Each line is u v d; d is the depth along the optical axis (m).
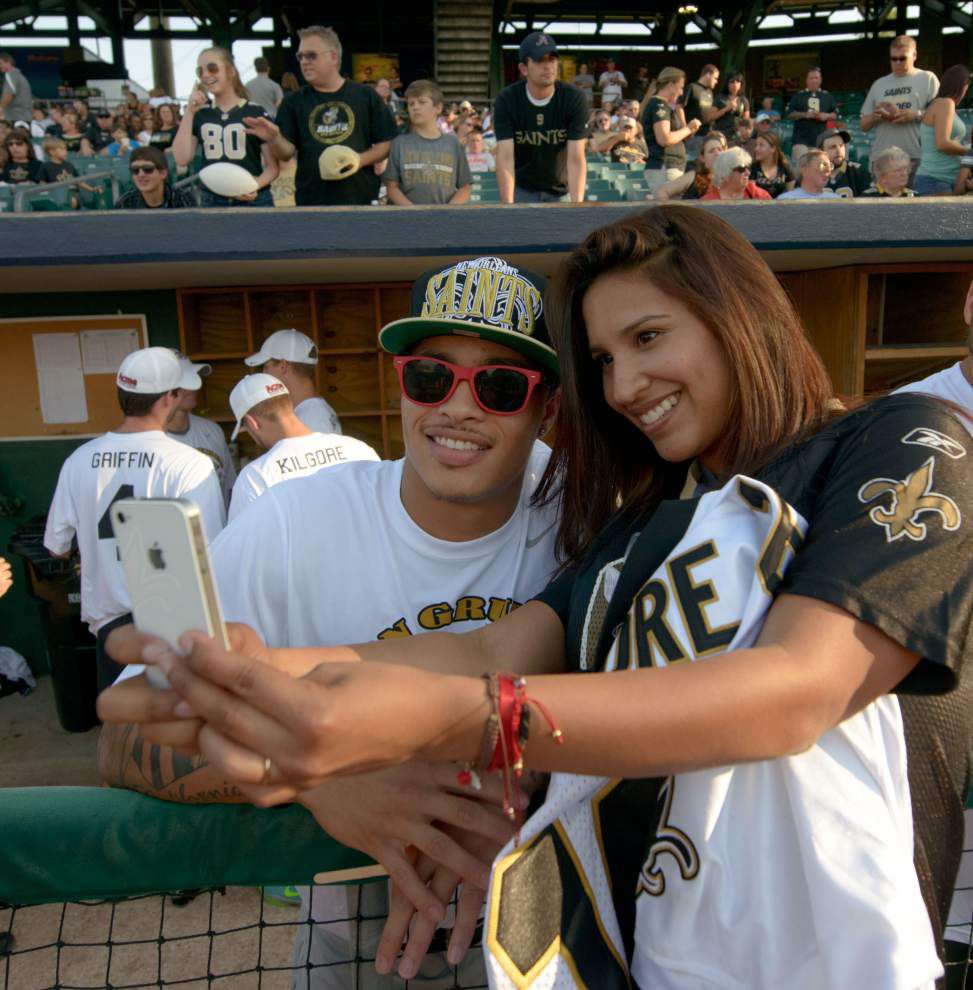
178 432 4.75
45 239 4.01
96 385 5.41
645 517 1.29
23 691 5.27
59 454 5.42
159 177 5.66
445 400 1.42
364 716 0.71
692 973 0.98
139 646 0.75
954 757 1.04
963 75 7.50
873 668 0.82
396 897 1.22
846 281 5.23
